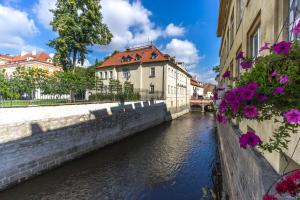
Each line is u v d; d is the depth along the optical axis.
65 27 21.66
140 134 21.81
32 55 54.78
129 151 15.35
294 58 1.79
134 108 21.64
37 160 10.16
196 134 22.00
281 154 2.90
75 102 13.52
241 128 6.48
